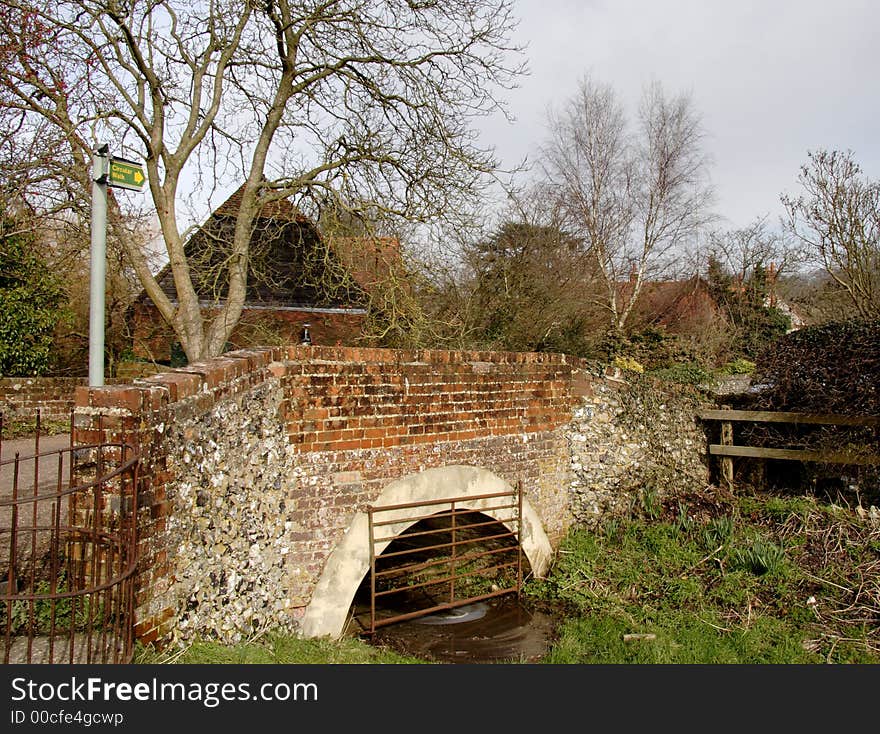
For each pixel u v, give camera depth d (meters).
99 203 4.84
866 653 5.71
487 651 6.38
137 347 14.80
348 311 16.78
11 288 12.10
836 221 14.80
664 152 25.83
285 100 10.10
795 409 9.63
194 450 4.14
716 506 9.08
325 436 5.89
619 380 9.77
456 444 7.22
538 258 16.36
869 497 8.55
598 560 8.21
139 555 3.46
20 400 11.79
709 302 26.67
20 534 5.07
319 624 5.70
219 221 11.17
